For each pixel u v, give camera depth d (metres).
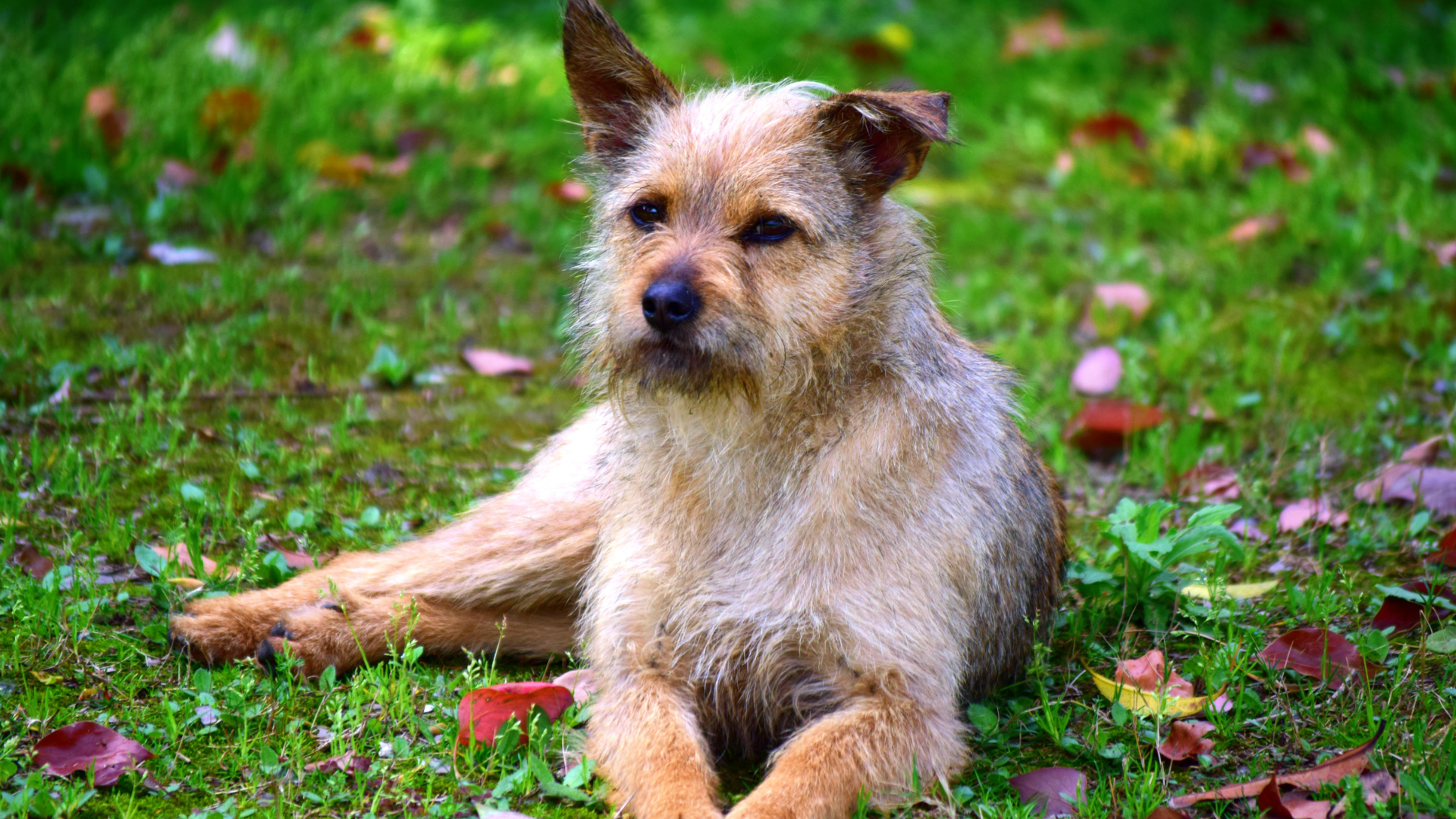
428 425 7.82
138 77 12.13
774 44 15.24
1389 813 4.25
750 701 4.93
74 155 10.56
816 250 4.89
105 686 5.01
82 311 8.50
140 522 6.38
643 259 4.89
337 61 13.47
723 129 5.06
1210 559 6.33
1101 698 5.21
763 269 4.84
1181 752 4.69
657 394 4.87
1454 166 11.75
